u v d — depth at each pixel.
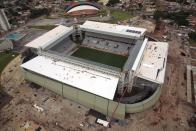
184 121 64.06
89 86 69.94
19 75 92.00
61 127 63.44
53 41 103.75
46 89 81.88
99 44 117.69
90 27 120.88
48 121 65.94
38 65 84.25
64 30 118.44
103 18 166.12
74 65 83.56
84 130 62.03
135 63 76.44
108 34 113.94
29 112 70.12
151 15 164.25
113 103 65.69
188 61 97.31
